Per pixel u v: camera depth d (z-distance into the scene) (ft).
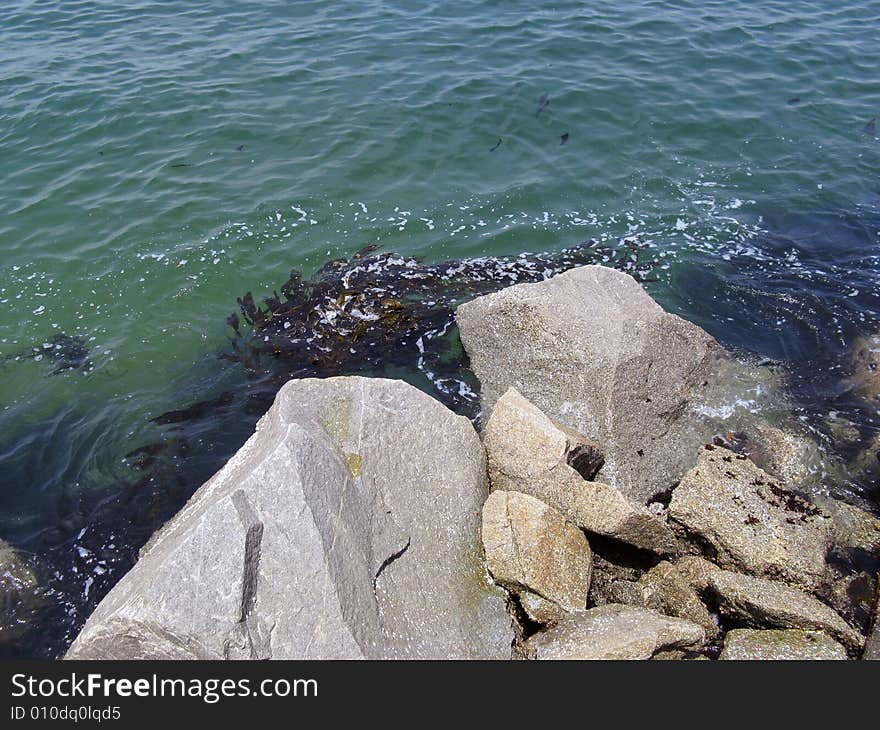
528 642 10.78
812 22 31.58
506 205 20.58
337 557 10.02
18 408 14.84
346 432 11.83
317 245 18.98
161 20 31.12
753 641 10.70
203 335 16.52
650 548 12.03
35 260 18.39
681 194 21.16
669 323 14.43
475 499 12.19
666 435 13.79
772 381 15.15
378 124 23.67
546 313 14.14
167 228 19.36
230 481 10.96
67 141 22.75
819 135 23.86
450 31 30.01
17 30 30.12
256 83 25.86
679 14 32.12
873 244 19.12
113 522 12.79
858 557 11.94
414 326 16.65
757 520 12.02
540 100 25.14
